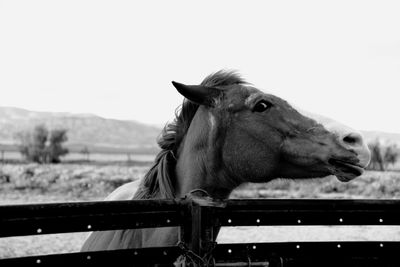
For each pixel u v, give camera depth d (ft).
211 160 10.09
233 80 10.66
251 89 10.24
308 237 27.07
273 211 8.30
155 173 10.85
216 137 10.03
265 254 8.60
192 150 10.31
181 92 10.13
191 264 7.75
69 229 7.21
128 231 10.20
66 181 58.59
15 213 6.78
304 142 9.65
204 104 10.19
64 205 7.10
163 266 8.02
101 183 57.72
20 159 108.99
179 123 10.85
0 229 6.75
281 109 9.97
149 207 7.66
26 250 22.31
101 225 7.41
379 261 9.29
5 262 7.09
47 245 23.71
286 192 47.96
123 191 14.06
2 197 45.27
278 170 9.97
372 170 70.33
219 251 8.30
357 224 8.77
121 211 7.49
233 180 10.26
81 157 127.95
